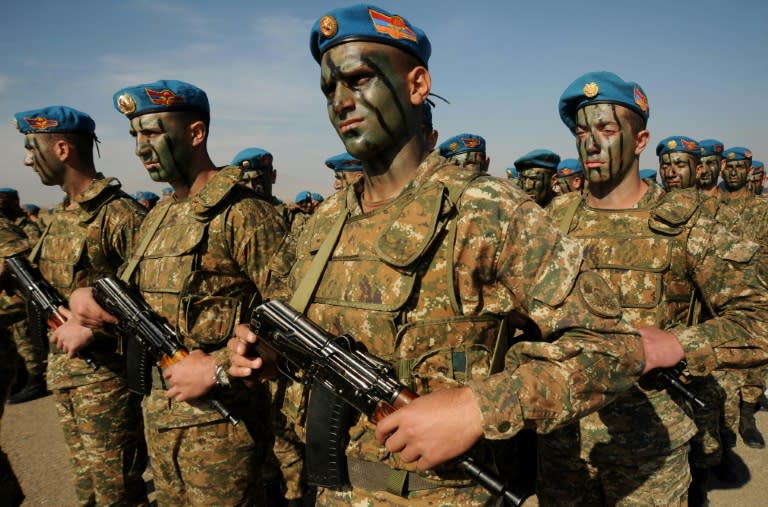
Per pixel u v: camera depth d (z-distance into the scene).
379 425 1.22
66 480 4.74
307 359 1.53
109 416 3.52
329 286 1.59
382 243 1.45
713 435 3.61
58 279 3.79
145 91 2.93
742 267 2.23
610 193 2.73
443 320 1.39
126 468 3.61
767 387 5.87
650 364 2.08
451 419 1.14
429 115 2.84
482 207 1.36
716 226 2.35
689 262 2.39
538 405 1.15
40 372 7.00
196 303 2.73
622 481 2.39
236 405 2.71
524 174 5.89
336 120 1.57
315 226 1.82
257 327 1.66
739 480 4.37
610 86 2.58
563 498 2.54
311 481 1.58
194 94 3.08
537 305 1.26
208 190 2.81
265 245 2.84
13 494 3.45
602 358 1.19
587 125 2.65
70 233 3.82
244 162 6.34
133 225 3.84
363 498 1.51
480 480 1.28
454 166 1.56
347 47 1.47
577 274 1.25
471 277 1.38
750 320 2.16
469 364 1.39
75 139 3.97
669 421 2.33
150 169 3.04
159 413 2.74
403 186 1.60
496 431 1.13
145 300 2.92
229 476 2.74
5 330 4.11
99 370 3.50
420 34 1.56
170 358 2.62
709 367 2.13
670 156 5.34
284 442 3.78
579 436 2.46
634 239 2.53
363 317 1.46
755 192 11.05
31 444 5.54
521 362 1.30
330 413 1.50
